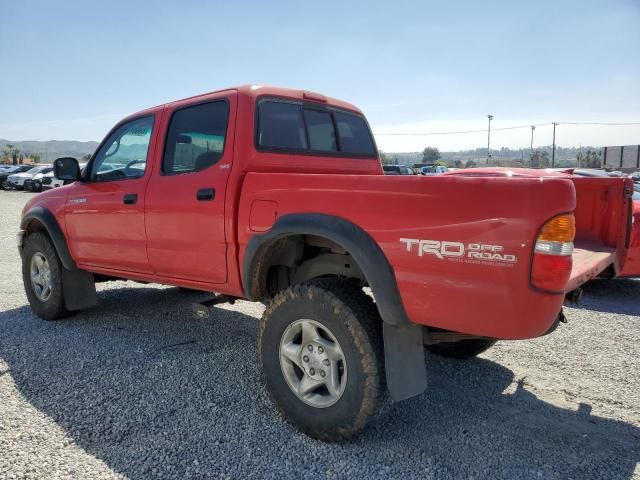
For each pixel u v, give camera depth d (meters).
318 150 4.13
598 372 4.03
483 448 2.88
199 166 3.70
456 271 2.44
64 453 2.76
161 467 2.64
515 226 2.29
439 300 2.51
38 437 2.91
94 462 2.68
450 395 3.59
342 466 2.68
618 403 3.50
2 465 2.63
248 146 3.49
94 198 4.51
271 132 3.70
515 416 3.28
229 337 4.73
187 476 2.57
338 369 2.88
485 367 4.12
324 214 2.88
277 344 3.09
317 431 2.90
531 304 2.29
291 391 3.04
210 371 3.91
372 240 2.69
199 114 3.80
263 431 3.03
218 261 3.52
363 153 4.68
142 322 5.17
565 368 4.11
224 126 3.59
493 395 3.60
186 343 4.54
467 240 2.40
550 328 2.45
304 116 4.04
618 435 3.06
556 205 2.25
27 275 5.31
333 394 2.85
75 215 4.73
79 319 5.26
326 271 3.33
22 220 5.36
